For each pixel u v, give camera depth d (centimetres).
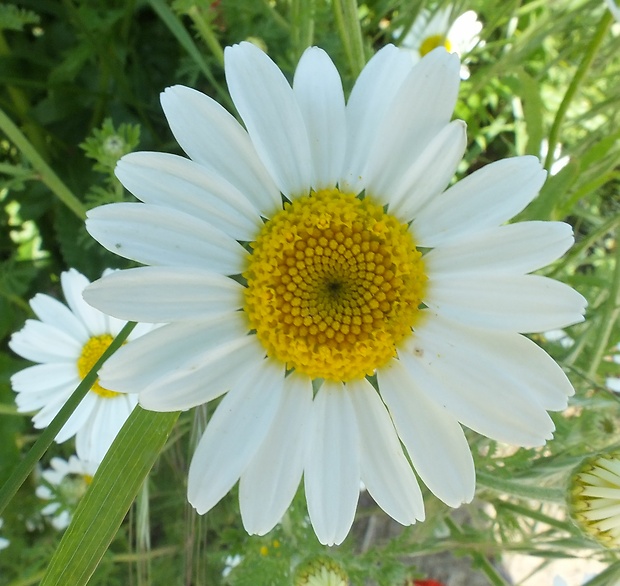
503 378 6
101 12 10
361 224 6
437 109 6
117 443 6
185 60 10
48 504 10
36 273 10
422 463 6
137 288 5
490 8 11
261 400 6
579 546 8
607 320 8
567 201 9
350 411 6
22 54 10
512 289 6
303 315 6
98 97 11
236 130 6
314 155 6
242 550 9
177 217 5
